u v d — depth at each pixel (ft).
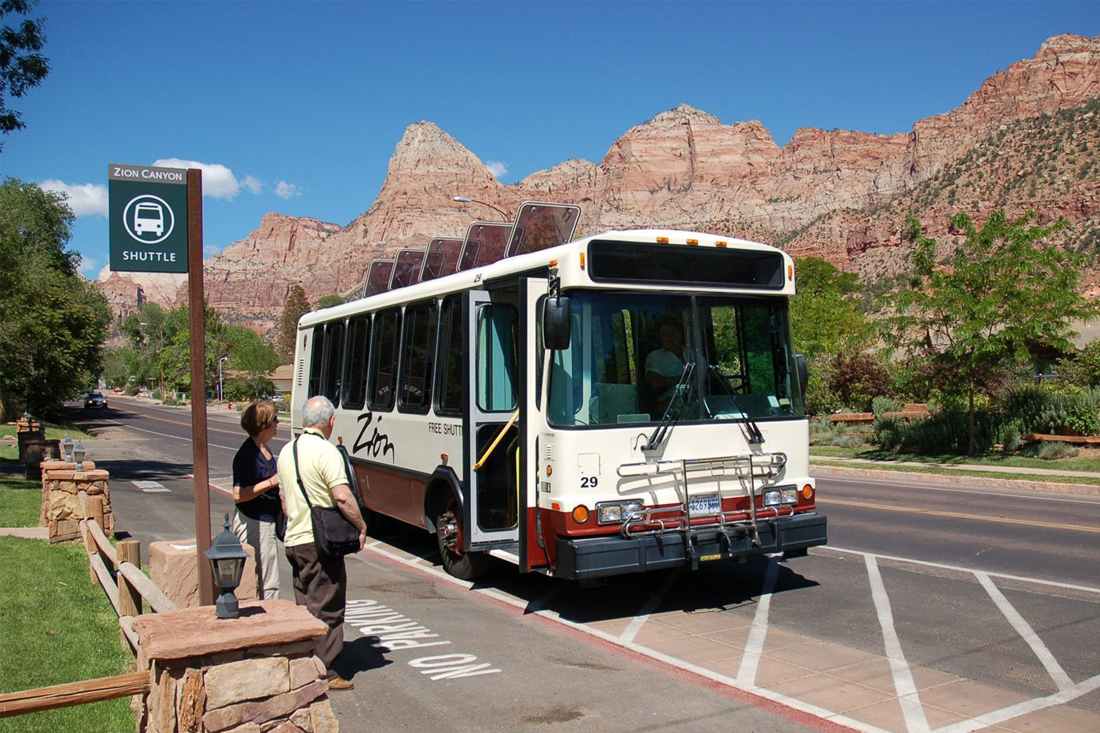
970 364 72.74
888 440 85.61
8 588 28.84
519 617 27.37
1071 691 20.24
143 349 492.54
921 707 19.33
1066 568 33.19
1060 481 60.34
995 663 22.31
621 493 25.62
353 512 19.93
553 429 25.50
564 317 24.40
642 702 19.70
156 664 13.83
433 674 21.75
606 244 26.21
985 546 38.01
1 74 58.08
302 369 49.16
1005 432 76.79
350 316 42.52
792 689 20.54
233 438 129.59
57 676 19.99
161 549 22.52
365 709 19.36
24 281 99.40
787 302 29.55
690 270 27.68
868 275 493.77
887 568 33.81
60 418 187.11
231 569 14.42
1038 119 512.63
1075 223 414.41
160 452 107.65
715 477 26.86
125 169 19.95
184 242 20.52
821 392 107.86
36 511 48.52
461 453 30.71
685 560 25.95
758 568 34.09
